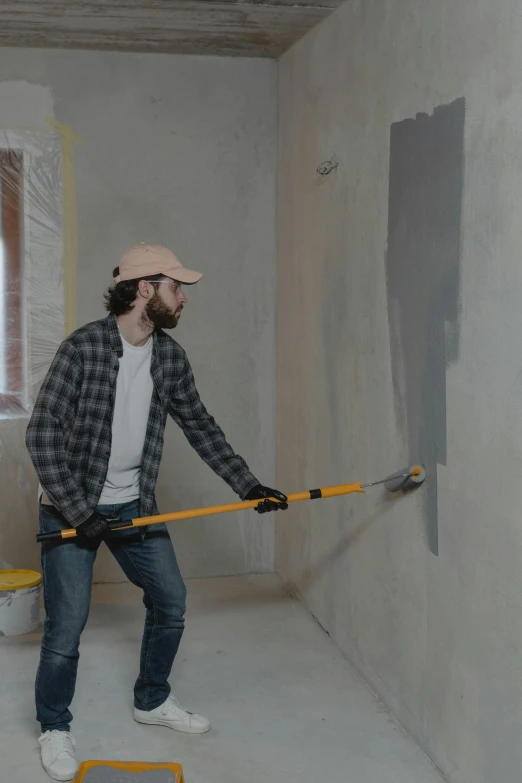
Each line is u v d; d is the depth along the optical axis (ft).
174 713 9.00
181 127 13.75
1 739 8.82
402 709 9.12
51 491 7.66
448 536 7.88
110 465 8.19
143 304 7.89
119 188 13.62
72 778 7.97
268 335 14.35
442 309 7.86
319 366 11.85
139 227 13.75
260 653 11.19
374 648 9.96
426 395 8.28
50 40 12.75
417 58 8.32
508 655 6.81
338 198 10.88
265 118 13.99
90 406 7.88
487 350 7.02
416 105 8.35
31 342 13.42
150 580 8.46
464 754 7.64
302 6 10.87
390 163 9.06
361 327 10.10
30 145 13.24
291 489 13.52
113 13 11.43
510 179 6.59
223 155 13.93
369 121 9.70
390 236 9.11
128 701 9.71
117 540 8.43
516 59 6.47
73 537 8.02
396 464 9.11
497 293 6.83
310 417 12.34
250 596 13.48
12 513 13.46
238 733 8.98
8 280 13.29
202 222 13.98
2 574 12.21
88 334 7.84
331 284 11.21
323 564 11.97
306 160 12.35
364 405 10.06
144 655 8.85
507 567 6.79
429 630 8.37
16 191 13.25
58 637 8.04
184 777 8.07
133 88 13.53
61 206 13.41
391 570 9.36
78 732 8.95
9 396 13.38
